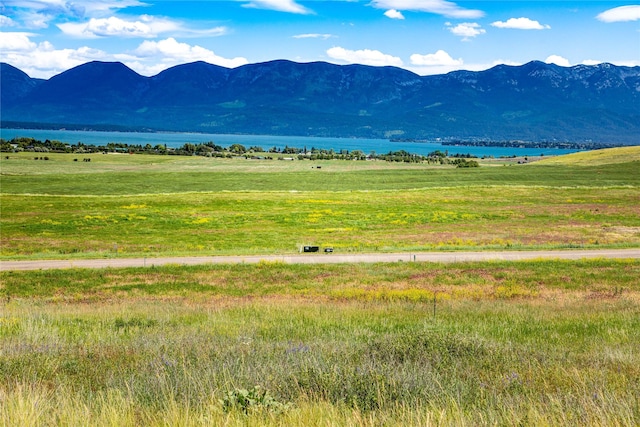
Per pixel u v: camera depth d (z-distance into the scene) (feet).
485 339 42.91
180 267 120.06
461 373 30.89
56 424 20.12
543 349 40.01
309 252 149.38
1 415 20.15
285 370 29.86
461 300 82.38
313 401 23.52
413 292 89.45
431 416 21.12
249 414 21.34
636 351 39.73
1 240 177.68
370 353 35.94
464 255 140.67
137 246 165.78
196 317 62.03
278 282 104.73
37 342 40.75
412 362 33.63
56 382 28.84
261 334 48.67
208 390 25.80
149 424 20.65
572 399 24.11
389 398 24.31
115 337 45.01
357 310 68.39
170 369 30.25
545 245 160.66
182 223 215.92
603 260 126.31
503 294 90.07
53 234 191.11
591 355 37.24
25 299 89.92
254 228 206.49
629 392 24.85
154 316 63.31
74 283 104.42
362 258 136.36
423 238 180.65
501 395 25.36
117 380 28.78
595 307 72.84
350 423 20.36
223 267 120.16
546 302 80.53
